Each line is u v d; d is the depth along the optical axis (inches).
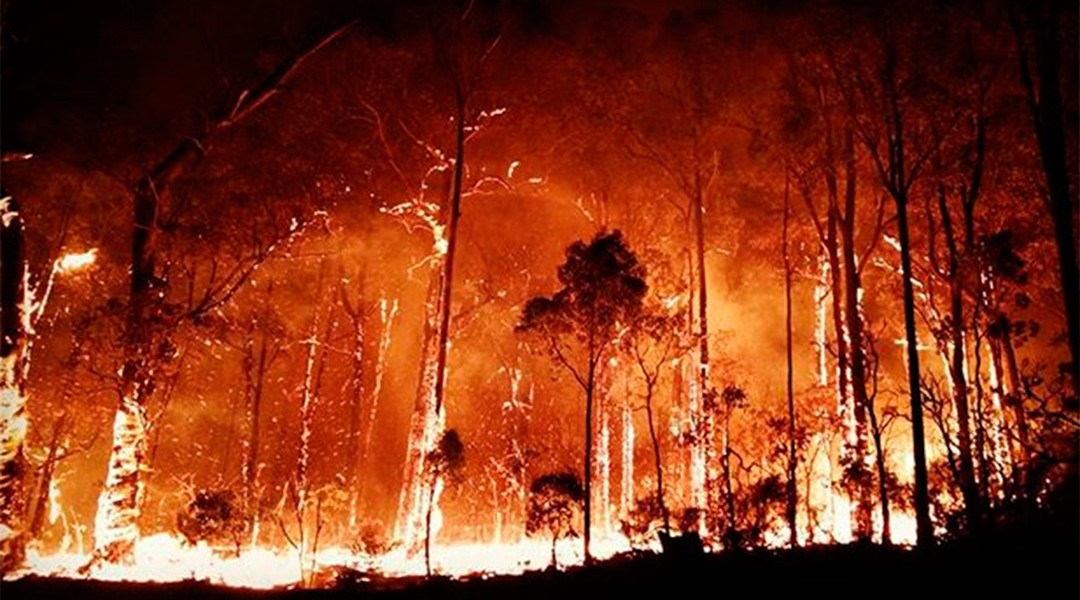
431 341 1307.8
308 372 1478.8
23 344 816.3
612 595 552.1
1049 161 734.5
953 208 1173.7
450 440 967.6
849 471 999.0
